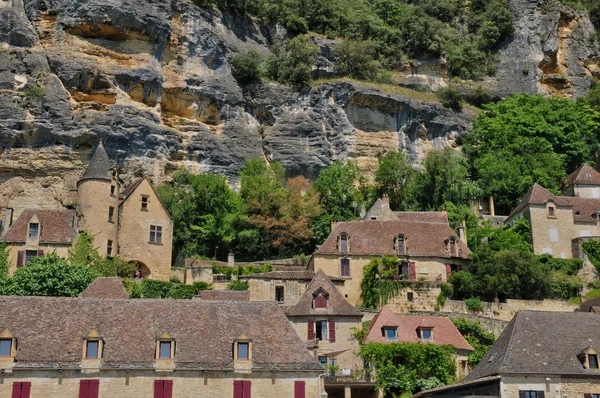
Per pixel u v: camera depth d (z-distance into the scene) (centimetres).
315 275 5994
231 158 8862
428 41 11481
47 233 6531
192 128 8825
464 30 12444
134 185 7150
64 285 5638
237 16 10231
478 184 9281
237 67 9488
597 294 6881
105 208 6762
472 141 10144
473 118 10450
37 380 4119
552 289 6988
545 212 8150
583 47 12181
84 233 6588
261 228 8100
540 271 6850
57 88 8062
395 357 5456
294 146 9244
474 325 6038
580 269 7600
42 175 7862
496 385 4409
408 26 11706
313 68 10275
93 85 8244
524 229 8175
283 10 10931
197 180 8231
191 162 8669
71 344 4288
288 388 4397
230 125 9094
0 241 6438
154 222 7131
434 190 8875
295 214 8262
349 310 5741
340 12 11519
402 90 10119
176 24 9044
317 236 8181
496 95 11369
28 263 5988
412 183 8944
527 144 9775
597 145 10369
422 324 5731
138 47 8619
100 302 4606
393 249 6888
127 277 6656
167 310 4647
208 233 7969
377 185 9069
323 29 11362
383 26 11694
